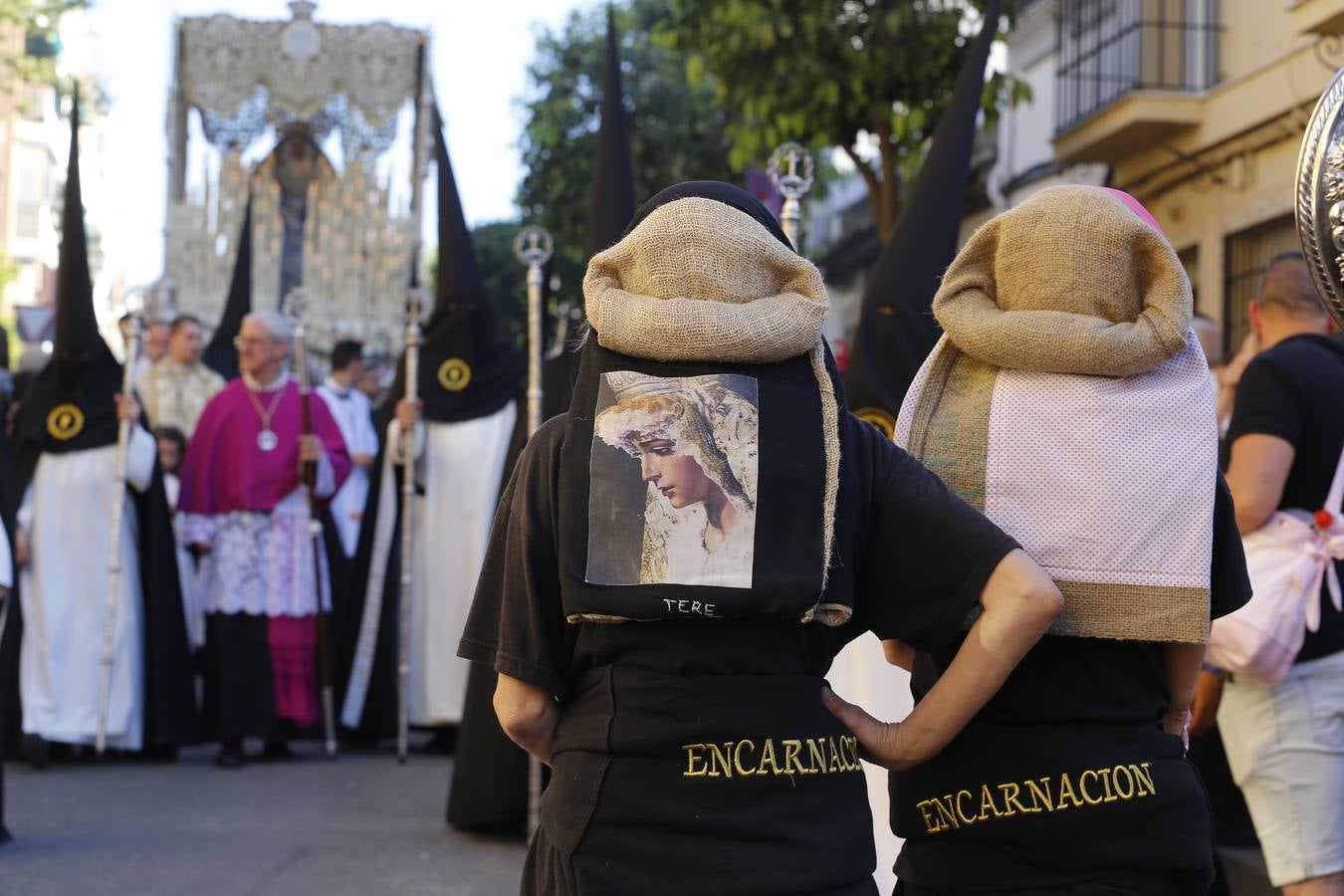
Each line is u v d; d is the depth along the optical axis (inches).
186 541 322.0
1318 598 144.5
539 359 256.4
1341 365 146.2
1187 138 448.5
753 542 86.0
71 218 316.8
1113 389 97.3
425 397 340.2
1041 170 578.9
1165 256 97.6
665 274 89.1
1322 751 146.7
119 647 315.9
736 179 799.1
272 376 332.8
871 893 86.6
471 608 93.6
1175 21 451.5
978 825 97.1
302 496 327.9
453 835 243.9
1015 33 607.2
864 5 469.7
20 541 311.0
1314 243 95.7
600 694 87.6
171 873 217.0
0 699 232.5
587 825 85.6
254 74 948.0
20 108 1021.8
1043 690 97.1
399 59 952.9
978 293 102.3
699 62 472.4
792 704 86.0
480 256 1047.6
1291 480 145.9
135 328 321.1
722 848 83.4
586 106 840.9
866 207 871.1
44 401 319.6
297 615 323.3
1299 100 388.8
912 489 91.7
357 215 952.3
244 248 514.0
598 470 87.4
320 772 308.7
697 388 87.5
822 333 91.1
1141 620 95.4
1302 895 146.9
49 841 237.5
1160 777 95.4
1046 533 96.5
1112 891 94.3
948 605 90.7
